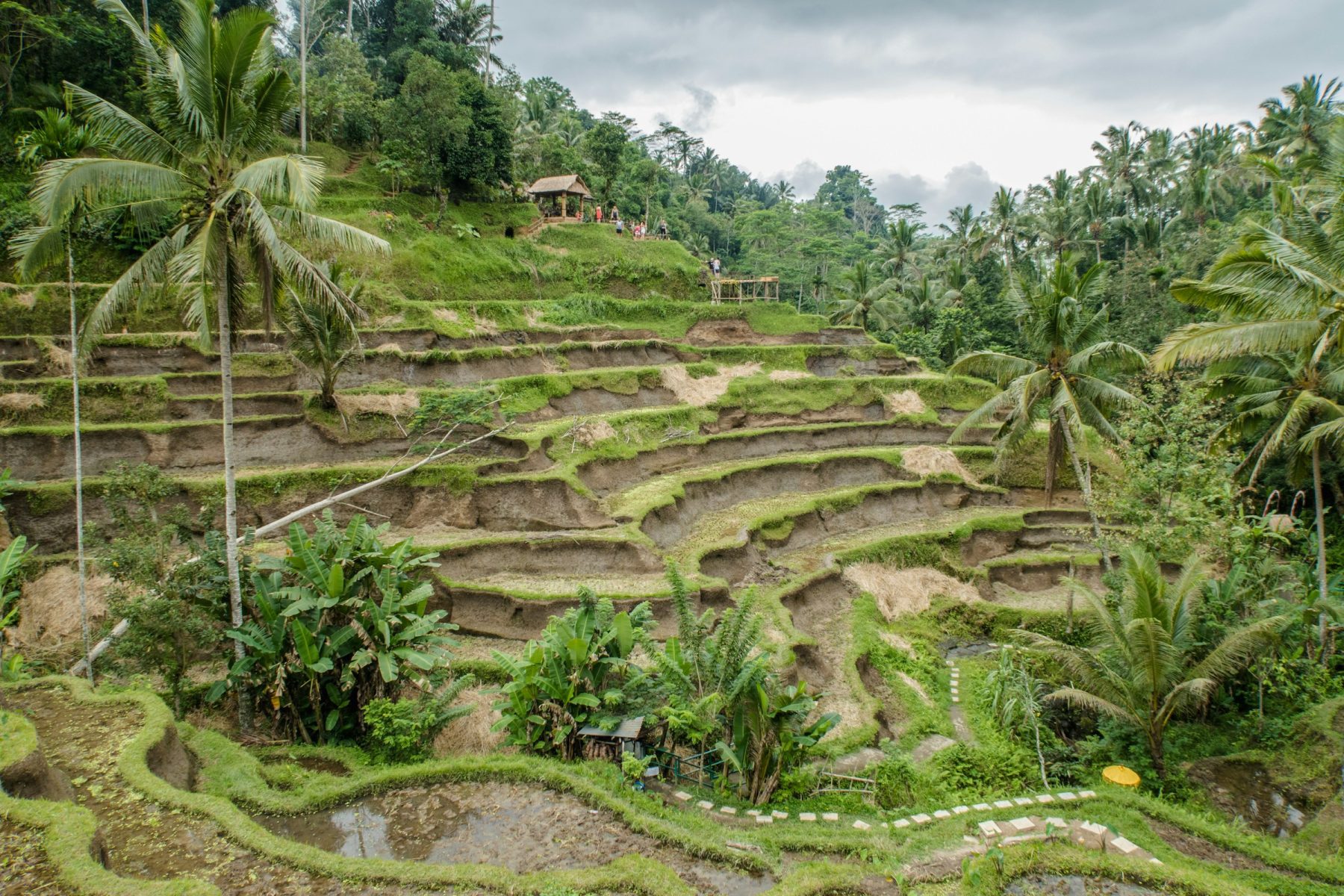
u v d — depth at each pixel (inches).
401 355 1576.0
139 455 1237.7
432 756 750.5
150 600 757.3
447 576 1109.7
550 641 772.0
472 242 2089.1
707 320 2186.3
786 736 729.6
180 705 803.4
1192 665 1000.9
